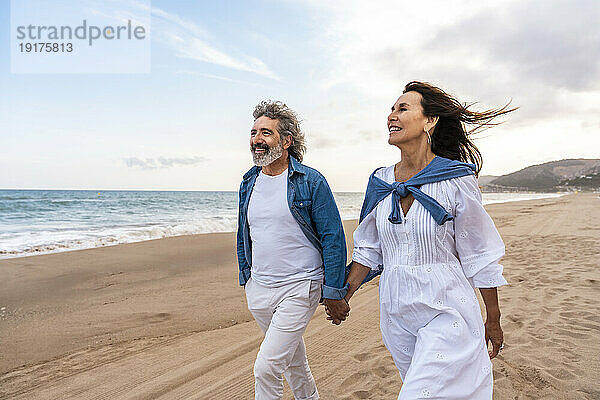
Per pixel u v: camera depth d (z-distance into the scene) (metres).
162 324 4.88
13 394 3.26
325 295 2.32
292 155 2.64
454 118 2.13
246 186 2.65
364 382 3.40
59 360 3.88
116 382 3.44
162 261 8.52
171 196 60.19
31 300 5.71
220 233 13.70
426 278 1.93
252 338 4.42
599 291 5.87
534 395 3.12
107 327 4.75
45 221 20.03
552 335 4.29
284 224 2.43
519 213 25.23
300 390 2.78
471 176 1.96
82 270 7.49
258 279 2.51
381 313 2.12
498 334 2.03
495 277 1.90
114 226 16.69
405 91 2.19
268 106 2.55
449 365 1.72
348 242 11.50
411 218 1.97
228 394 3.23
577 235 12.40
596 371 3.45
